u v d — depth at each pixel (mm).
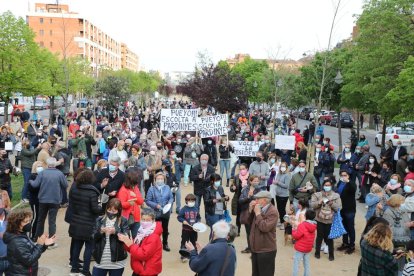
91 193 8555
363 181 16594
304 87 35406
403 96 17016
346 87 24750
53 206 10289
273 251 7816
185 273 9320
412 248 6594
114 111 41969
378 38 21281
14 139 19594
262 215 7777
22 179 18672
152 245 6680
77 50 102188
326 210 10484
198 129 19375
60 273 9000
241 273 9422
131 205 9367
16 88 31203
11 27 30812
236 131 31359
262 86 49844
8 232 6398
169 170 14156
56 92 42156
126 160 14289
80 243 8703
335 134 45844
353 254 11125
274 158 15695
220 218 10594
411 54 19875
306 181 11906
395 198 8711
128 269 9625
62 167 14336
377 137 36531
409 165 15289
